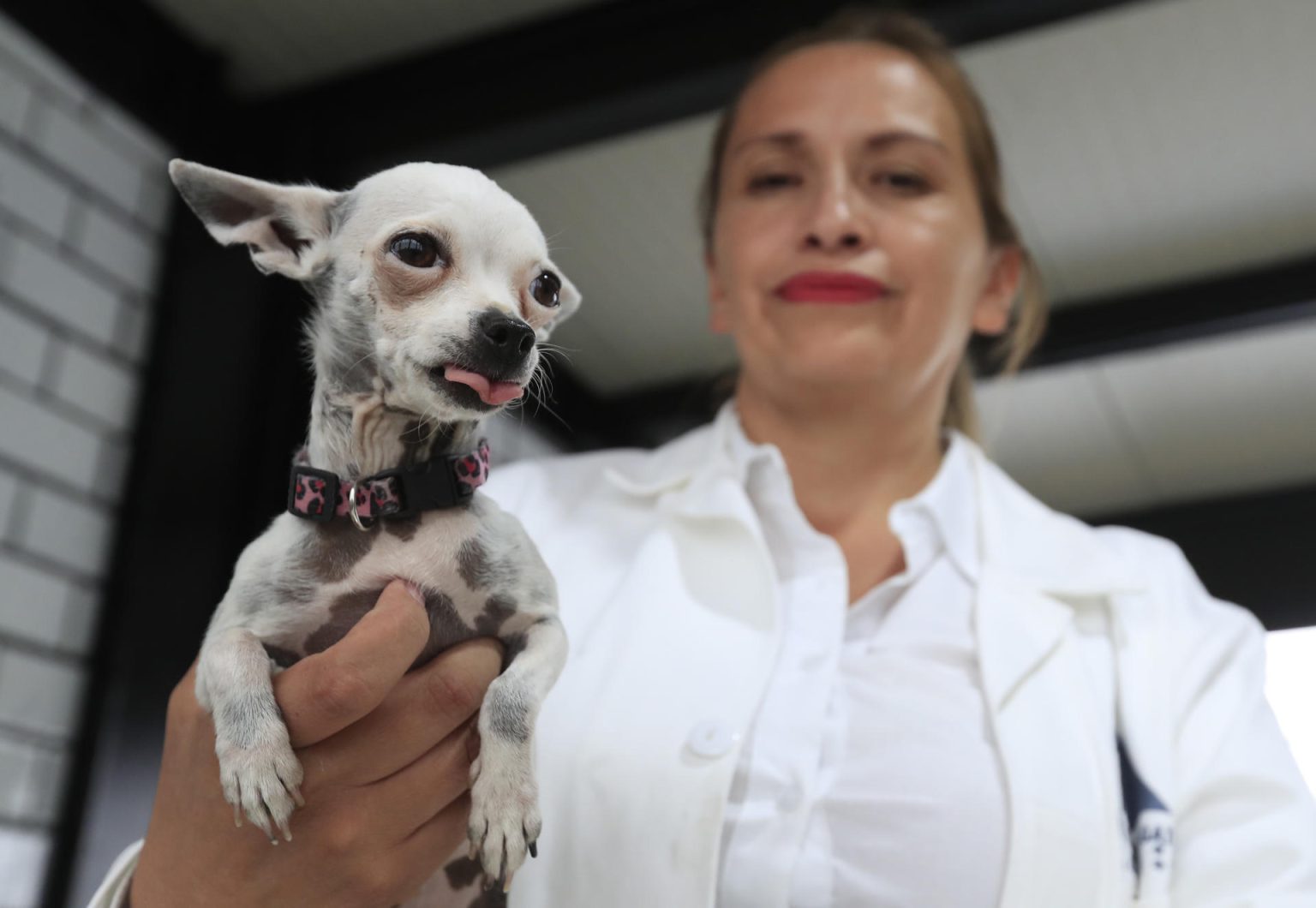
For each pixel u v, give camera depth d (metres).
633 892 0.45
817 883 0.46
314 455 0.43
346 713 0.38
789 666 0.52
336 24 1.11
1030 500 0.63
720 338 1.51
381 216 0.42
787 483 0.58
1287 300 1.40
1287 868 0.49
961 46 1.00
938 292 0.58
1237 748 0.53
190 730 0.41
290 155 1.15
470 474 0.43
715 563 0.56
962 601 0.55
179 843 0.40
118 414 1.05
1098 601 0.57
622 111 1.08
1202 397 1.63
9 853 0.91
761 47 1.03
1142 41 1.13
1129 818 0.52
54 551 0.98
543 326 0.44
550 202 1.31
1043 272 1.46
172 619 1.02
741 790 0.48
